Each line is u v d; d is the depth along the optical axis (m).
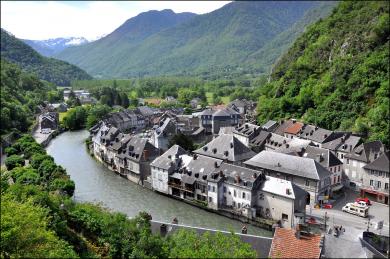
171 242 52.94
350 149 116.31
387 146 129.00
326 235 55.34
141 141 122.69
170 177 104.81
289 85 193.75
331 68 177.50
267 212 89.19
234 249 45.62
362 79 159.12
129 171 120.81
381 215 89.69
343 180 112.50
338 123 155.00
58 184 95.19
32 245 46.31
